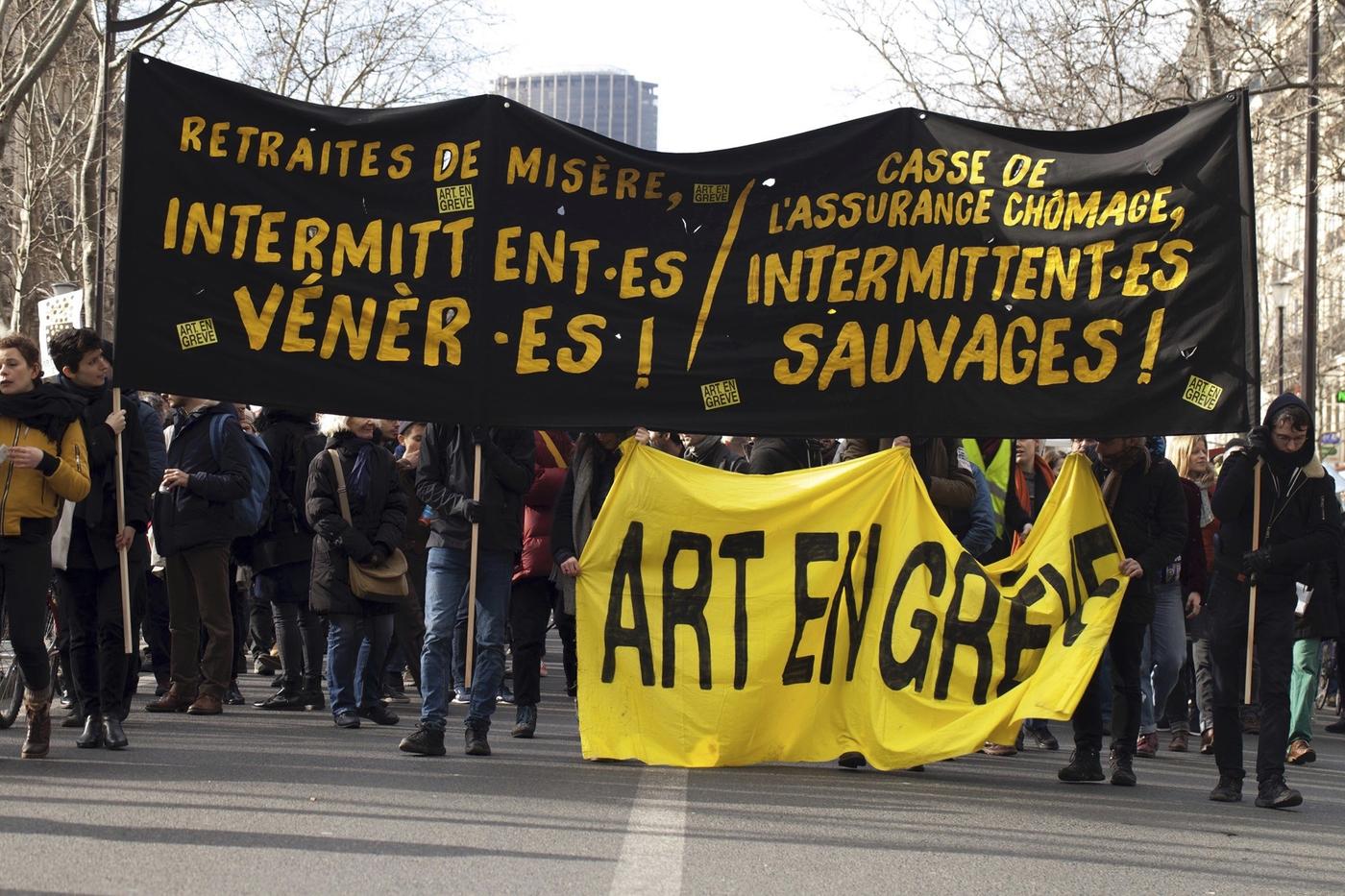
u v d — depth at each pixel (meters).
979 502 9.61
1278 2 21.61
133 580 8.60
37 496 7.72
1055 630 8.57
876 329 8.59
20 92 21.09
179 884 5.34
